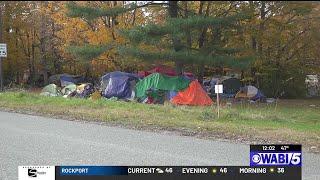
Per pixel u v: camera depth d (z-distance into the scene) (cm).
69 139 4112
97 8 9238
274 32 12425
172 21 8619
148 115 5853
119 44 10531
